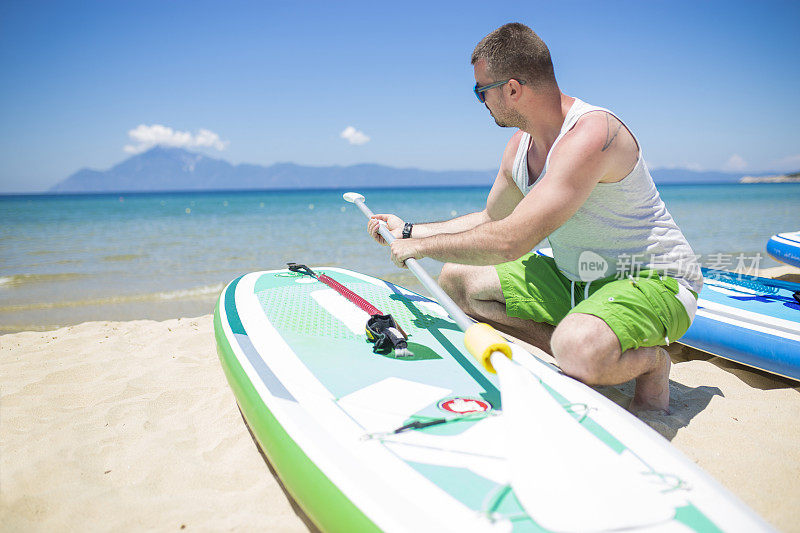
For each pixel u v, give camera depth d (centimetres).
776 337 284
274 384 188
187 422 243
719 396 253
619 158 193
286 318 258
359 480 134
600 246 214
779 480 178
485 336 170
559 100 207
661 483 128
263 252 949
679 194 4909
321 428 159
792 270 683
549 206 190
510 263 259
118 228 1568
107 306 558
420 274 220
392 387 185
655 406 227
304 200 5222
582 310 198
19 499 182
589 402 169
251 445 221
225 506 179
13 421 244
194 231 1430
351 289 312
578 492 123
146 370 311
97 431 234
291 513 174
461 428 155
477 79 215
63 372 305
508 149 255
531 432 141
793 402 247
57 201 5412
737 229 1341
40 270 766
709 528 113
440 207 2970
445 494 126
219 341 248
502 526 114
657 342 204
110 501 182
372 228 289
